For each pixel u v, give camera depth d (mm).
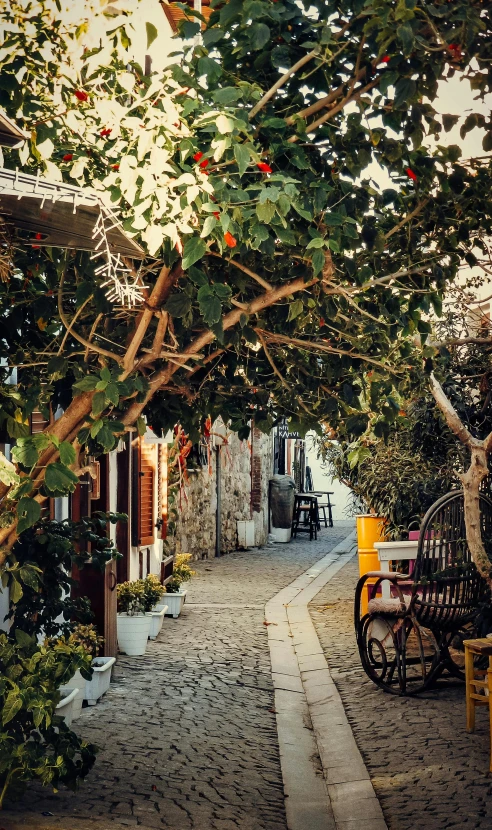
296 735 7578
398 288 6098
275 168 5016
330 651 10961
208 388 6629
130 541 12250
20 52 4750
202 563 22016
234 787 6078
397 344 6234
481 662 8617
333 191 5137
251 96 4535
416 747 6871
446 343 8867
